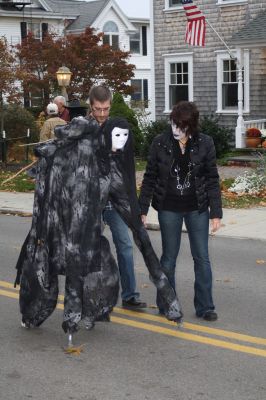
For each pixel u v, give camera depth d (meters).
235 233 11.27
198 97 24.48
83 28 44.56
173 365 5.43
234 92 23.58
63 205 5.78
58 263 5.85
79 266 5.74
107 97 6.04
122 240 6.82
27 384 5.11
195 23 20.77
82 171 5.78
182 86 25.08
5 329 6.44
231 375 5.20
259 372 5.26
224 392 4.88
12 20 42.62
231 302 7.25
